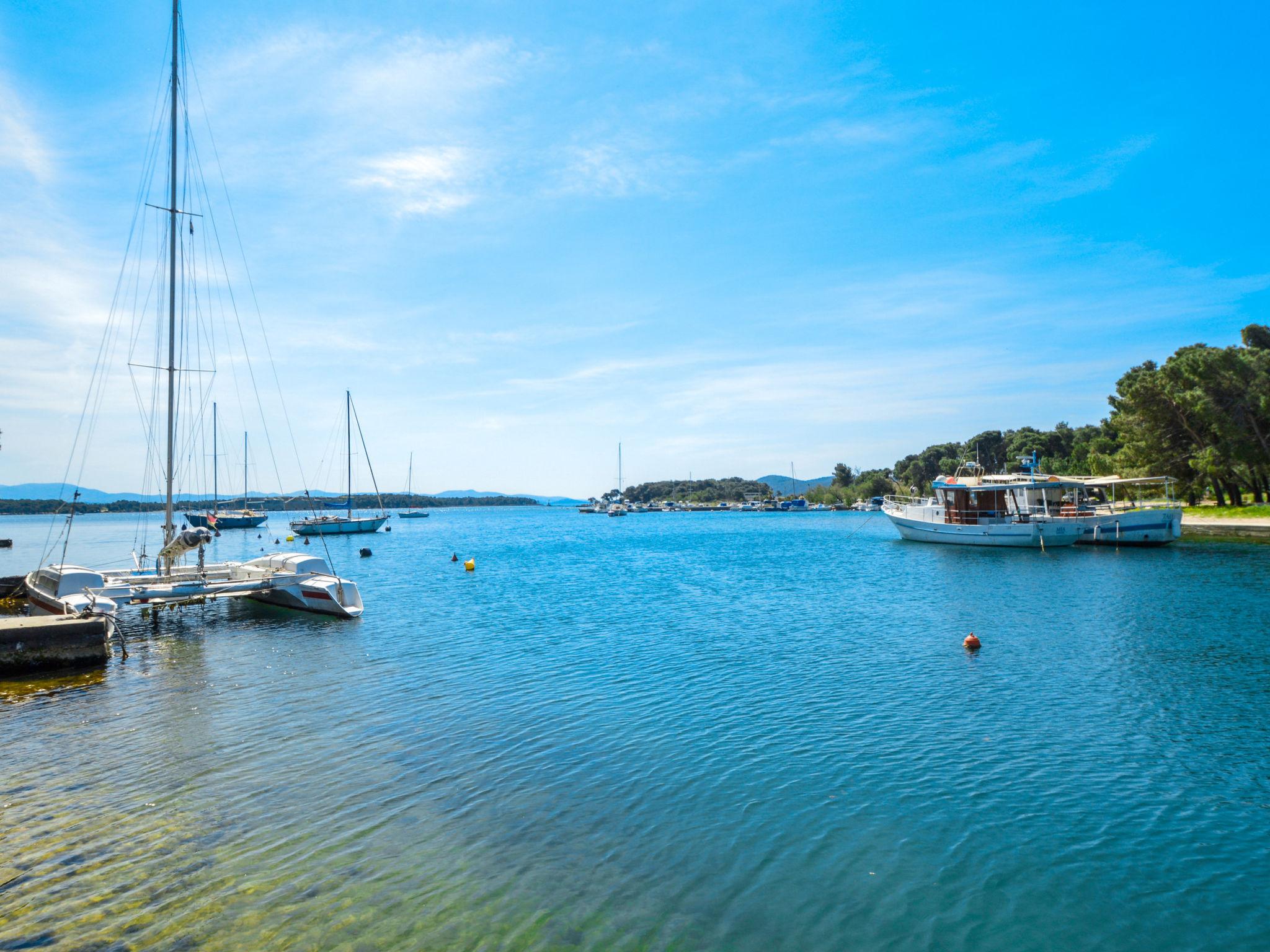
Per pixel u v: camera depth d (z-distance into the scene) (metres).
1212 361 61.16
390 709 15.12
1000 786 11.14
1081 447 100.19
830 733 13.51
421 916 7.86
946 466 145.75
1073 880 8.59
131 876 8.66
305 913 7.92
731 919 7.85
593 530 119.56
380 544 80.50
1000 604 28.77
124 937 7.52
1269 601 27.47
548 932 7.61
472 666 18.86
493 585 38.34
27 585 28.45
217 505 99.69
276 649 21.23
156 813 10.30
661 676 17.70
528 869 8.83
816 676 17.67
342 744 13.02
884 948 7.38
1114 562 43.22
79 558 56.84
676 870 8.82
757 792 10.96
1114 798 10.72
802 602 30.45
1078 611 26.38
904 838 9.59
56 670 18.50
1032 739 13.12
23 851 9.26
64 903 8.11
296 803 10.61
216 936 7.53
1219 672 17.36
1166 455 66.38
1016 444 122.50
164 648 21.50
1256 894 8.27
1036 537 51.81
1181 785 11.14
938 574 40.38
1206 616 24.61
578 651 20.62
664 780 11.41
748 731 13.62
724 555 59.03
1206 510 67.00
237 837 9.59
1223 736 13.16
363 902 8.12
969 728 13.72
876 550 58.31
